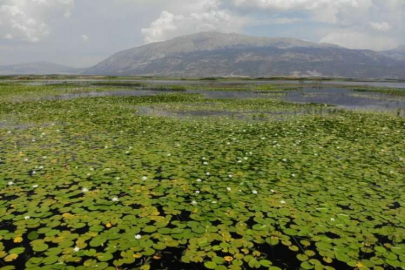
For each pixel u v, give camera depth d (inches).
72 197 231.1
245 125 553.0
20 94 1186.0
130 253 162.9
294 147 389.4
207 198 233.0
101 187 248.4
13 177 265.3
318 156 349.7
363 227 193.6
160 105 890.7
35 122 548.7
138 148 372.5
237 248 170.1
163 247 169.0
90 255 159.8
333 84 2726.4
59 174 276.2
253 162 324.2
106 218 198.2
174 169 296.8
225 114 720.3
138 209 211.9
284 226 193.9
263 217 205.0
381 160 336.2
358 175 287.7
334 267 156.6
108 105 858.1
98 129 489.7
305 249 171.2
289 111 792.3
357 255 164.9
